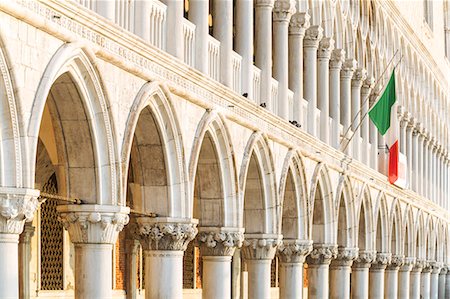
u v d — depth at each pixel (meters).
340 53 57.78
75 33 27.89
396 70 74.25
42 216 41.28
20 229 26.02
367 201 64.06
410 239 79.06
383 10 69.44
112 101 30.22
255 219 44.69
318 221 54.41
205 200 40.09
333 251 55.00
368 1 65.12
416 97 82.88
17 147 25.55
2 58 24.88
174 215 35.31
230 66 40.38
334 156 56.06
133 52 31.38
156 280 35.66
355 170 60.41
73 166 30.38
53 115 29.95
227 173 39.91
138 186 35.38
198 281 55.91
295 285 49.72
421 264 84.38
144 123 34.03
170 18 35.12
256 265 45.06
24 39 25.66
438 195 95.56
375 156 67.75
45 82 26.45
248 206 44.75
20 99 25.42
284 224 49.53
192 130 36.41
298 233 49.53
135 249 47.84
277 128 45.81
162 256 35.69
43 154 39.03
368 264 65.31
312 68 52.81
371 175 64.62
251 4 43.09
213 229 39.94
